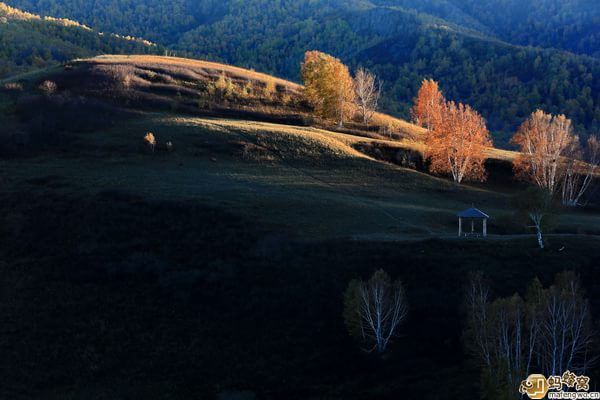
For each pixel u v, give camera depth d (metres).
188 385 38.41
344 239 52.81
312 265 49.50
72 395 37.34
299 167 77.81
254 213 58.72
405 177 79.12
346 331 42.94
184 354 41.31
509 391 29.80
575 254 49.69
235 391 37.25
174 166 74.00
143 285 48.66
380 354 40.22
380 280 41.44
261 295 46.69
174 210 59.00
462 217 62.03
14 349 41.53
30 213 59.38
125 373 39.59
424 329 42.28
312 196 65.62
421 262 48.84
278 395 36.97
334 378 38.28
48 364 40.31
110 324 44.38
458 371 36.44
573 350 32.91
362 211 62.09
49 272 50.53
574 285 39.56
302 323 43.97
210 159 77.31
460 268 47.88
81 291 48.03
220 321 44.59
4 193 63.38
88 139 81.38
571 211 78.31
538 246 51.22
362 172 78.69
